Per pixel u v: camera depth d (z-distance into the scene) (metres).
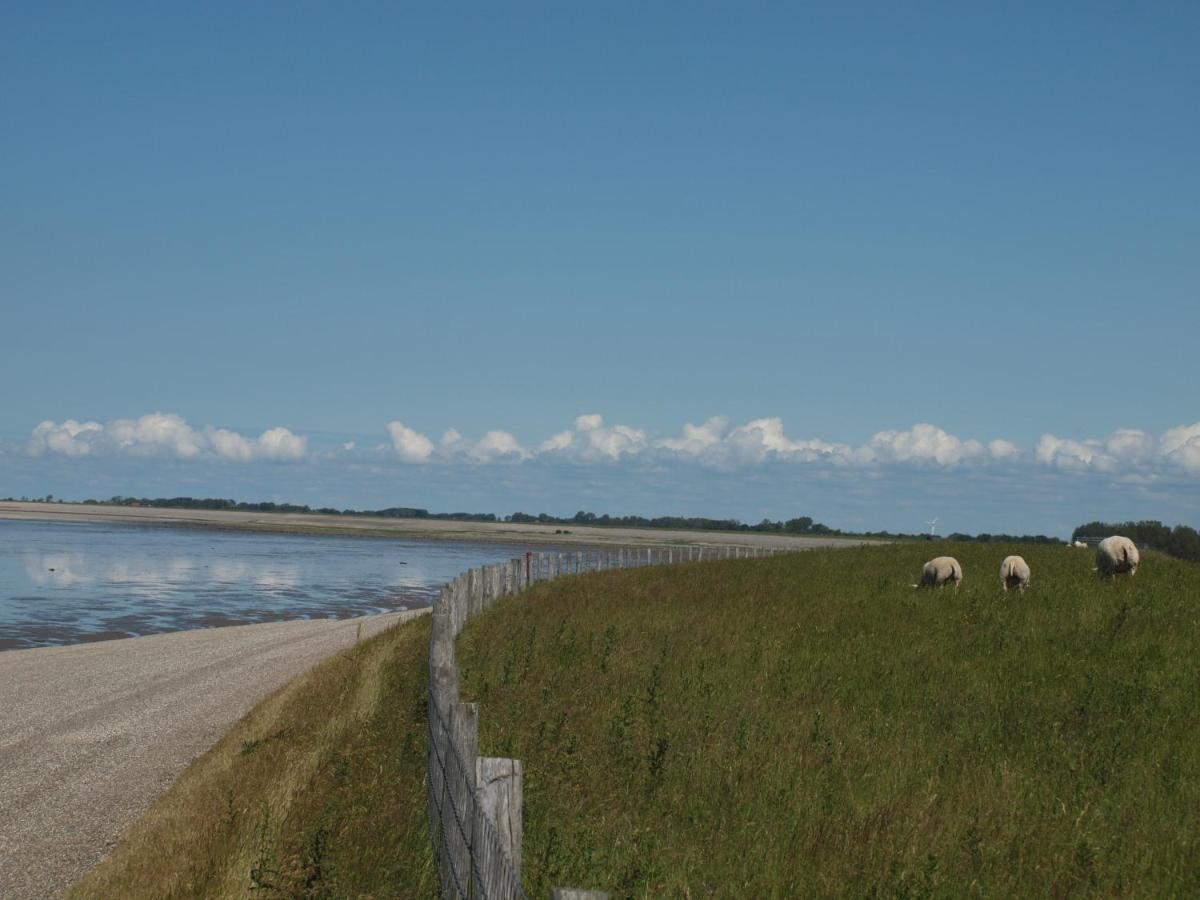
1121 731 12.76
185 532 172.62
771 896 7.91
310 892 8.45
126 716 20.36
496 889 5.14
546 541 190.62
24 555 86.06
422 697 15.03
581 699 14.36
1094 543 69.62
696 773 10.92
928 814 9.74
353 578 73.94
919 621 21.42
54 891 11.04
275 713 18.30
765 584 30.25
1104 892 8.09
